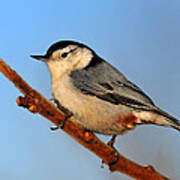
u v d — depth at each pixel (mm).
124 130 3820
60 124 3762
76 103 3812
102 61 3842
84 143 3770
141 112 3811
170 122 3807
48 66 3838
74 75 3820
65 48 3832
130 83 3826
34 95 3742
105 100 3812
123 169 3775
